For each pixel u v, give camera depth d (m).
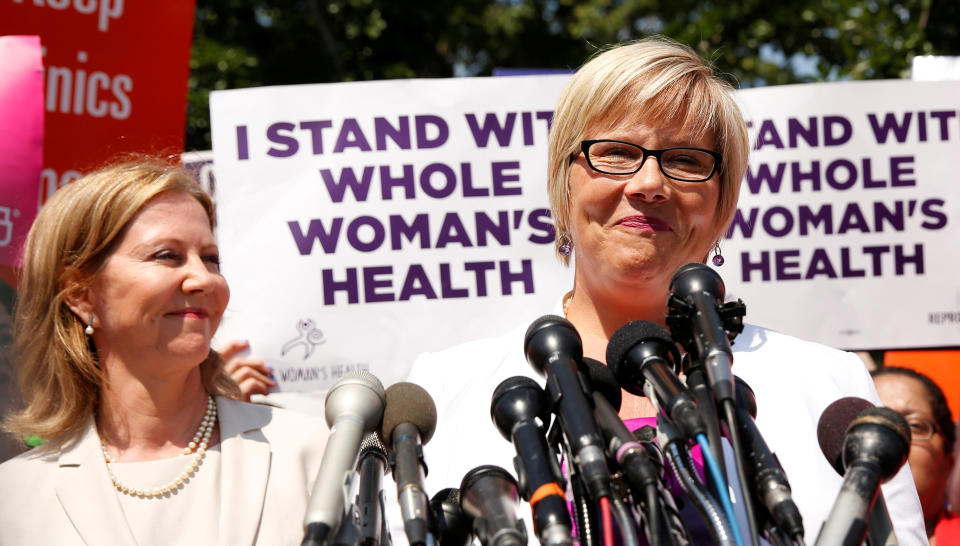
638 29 16.61
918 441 4.90
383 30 13.55
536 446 2.03
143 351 3.04
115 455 3.07
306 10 13.05
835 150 4.92
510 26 15.30
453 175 4.88
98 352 3.16
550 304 4.86
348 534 2.01
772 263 4.91
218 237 4.83
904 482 2.94
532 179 4.89
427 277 4.84
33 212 4.25
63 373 3.11
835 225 4.91
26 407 3.34
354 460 2.14
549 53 16.44
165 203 3.15
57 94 4.61
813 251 4.91
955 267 4.90
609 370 2.23
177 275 3.05
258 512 2.94
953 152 4.93
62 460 3.02
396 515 3.10
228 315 4.79
